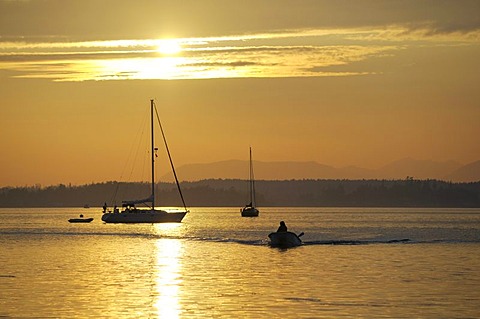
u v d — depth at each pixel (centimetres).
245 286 10244
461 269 12269
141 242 19225
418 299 9094
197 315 8150
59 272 11900
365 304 8762
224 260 13900
